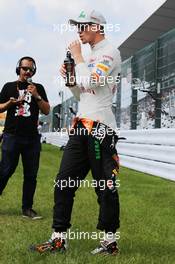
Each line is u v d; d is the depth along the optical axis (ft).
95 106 10.68
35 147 15.62
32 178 15.52
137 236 12.70
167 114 37.52
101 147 10.55
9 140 15.33
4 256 10.36
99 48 10.92
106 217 10.53
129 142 36.27
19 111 15.31
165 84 38.40
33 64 15.48
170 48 37.88
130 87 44.47
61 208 10.71
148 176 29.84
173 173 27.07
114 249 10.68
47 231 13.07
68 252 10.59
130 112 44.42
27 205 15.56
